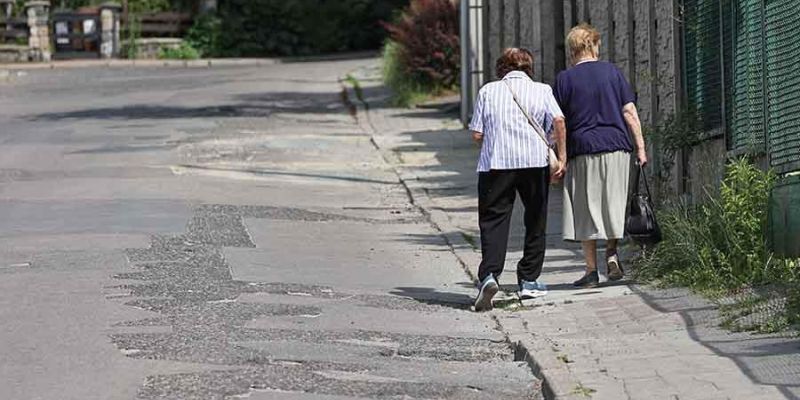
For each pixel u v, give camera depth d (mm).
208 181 50562
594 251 30188
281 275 32219
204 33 138250
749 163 30578
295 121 74875
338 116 78438
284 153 59938
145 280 30781
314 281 31609
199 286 30172
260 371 22406
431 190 49469
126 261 33312
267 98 89312
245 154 59188
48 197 45344
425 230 40688
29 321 26094
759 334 23469
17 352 23547
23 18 135375
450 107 79625
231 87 98062
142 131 68375
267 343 24609
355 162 57562
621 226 29672
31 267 32344
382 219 43000
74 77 110000
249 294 29438
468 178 52156
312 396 20922
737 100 31516
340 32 144375
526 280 29422
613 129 29562
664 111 36469
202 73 114062
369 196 48406
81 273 31516
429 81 86062
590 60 30094
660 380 20766
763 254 27844
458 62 85250
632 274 31031
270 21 140500
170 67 125438
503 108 28812
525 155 28609
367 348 24625
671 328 24734
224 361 23047
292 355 23719
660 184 35844
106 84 101500
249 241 37281
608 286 29984
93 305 27703
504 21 61969
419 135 67188
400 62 88312
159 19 139250
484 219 28734
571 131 29781
